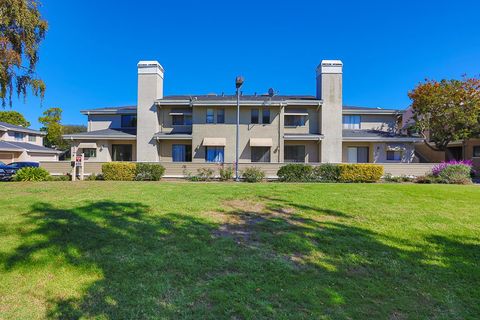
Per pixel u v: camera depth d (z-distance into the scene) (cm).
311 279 448
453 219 757
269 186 1290
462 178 1823
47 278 446
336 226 688
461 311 379
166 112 2770
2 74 1206
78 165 1862
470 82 2562
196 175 2066
